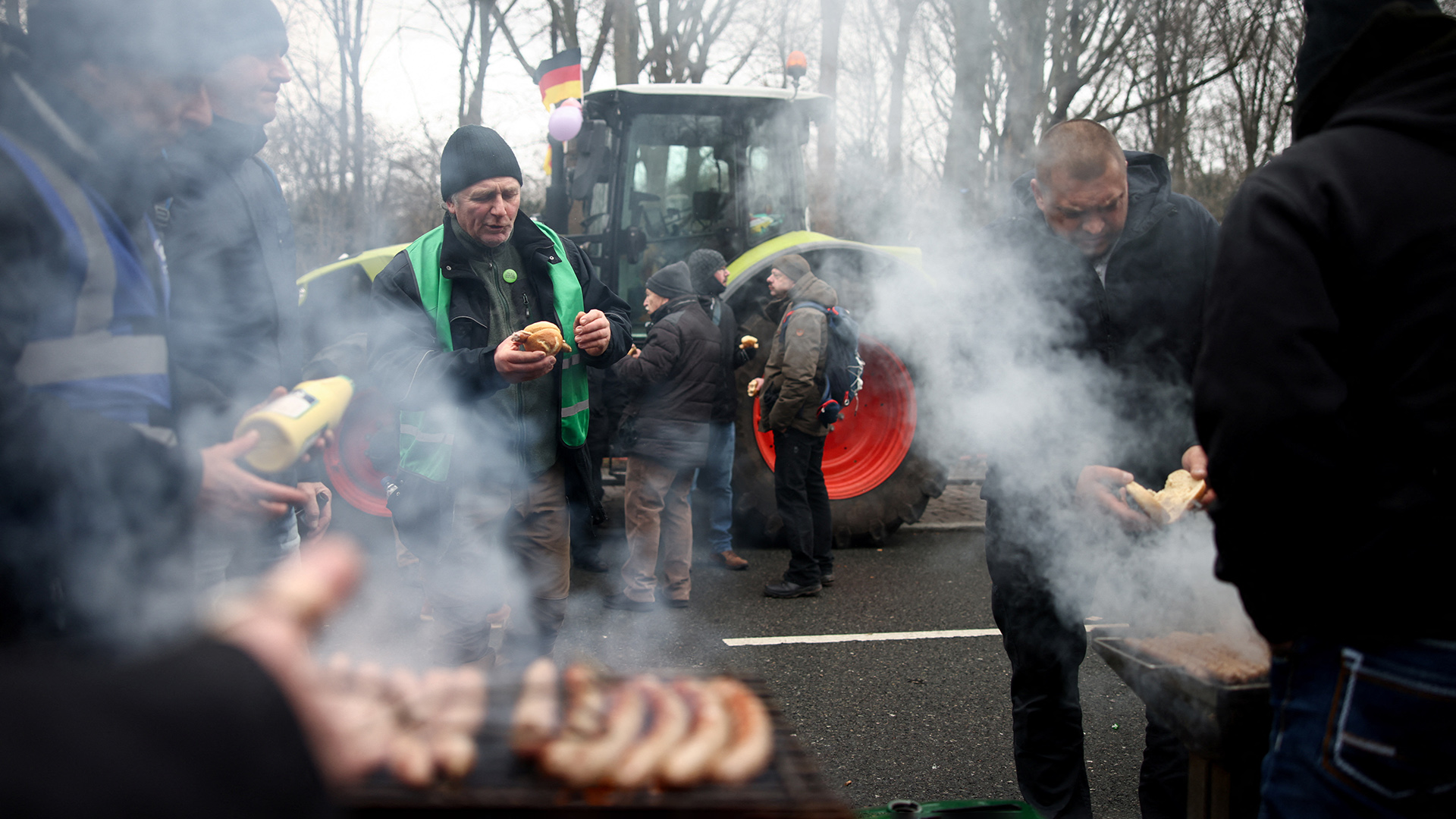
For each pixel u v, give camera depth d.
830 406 4.46
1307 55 1.35
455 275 2.35
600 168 5.36
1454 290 1.11
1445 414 1.10
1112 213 1.99
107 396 1.22
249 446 1.24
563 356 2.44
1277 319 1.15
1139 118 12.53
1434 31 1.18
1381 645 1.13
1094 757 2.85
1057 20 9.37
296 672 0.57
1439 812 1.12
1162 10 9.58
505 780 1.03
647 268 5.70
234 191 1.89
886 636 3.96
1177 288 2.05
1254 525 1.19
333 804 0.57
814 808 0.94
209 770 0.48
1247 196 1.23
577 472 2.50
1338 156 1.18
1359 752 1.14
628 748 1.04
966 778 2.70
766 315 4.82
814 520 4.68
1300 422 1.12
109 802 0.42
